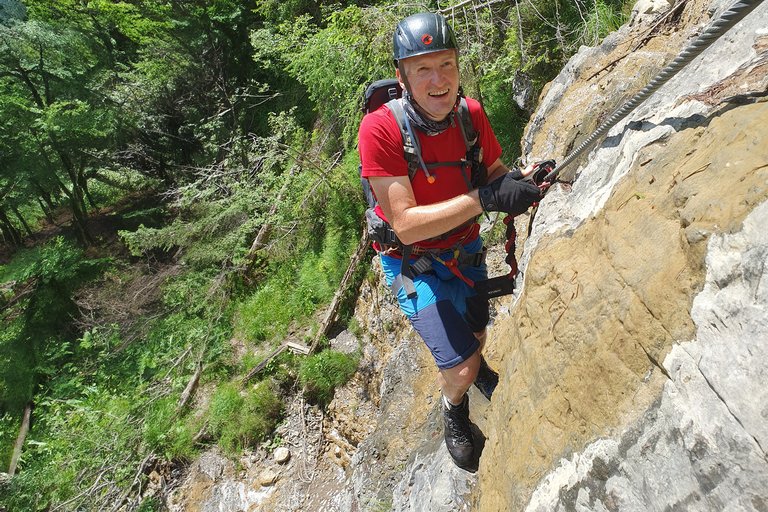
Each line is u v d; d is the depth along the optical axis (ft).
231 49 43.65
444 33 5.82
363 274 27.58
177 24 42.55
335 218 29.71
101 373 35.60
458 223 6.09
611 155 6.80
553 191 8.07
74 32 47.52
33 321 42.68
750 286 3.52
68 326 42.16
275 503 23.58
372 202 7.48
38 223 62.64
